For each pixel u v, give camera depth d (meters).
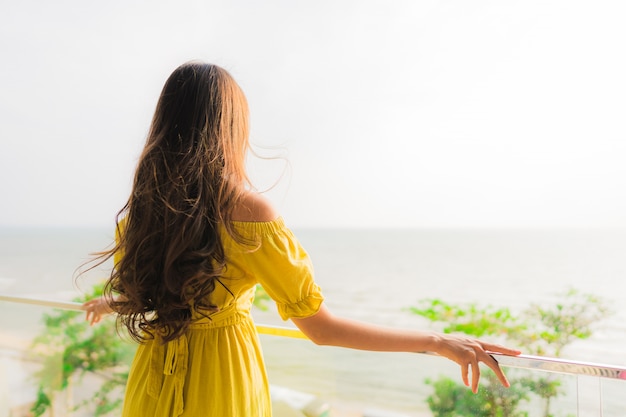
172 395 0.79
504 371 1.03
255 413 0.84
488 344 1.02
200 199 0.77
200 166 0.79
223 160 0.83
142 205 0.83
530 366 1.00
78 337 1.62
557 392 0.98
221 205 0.78
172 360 0.81
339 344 0.83
